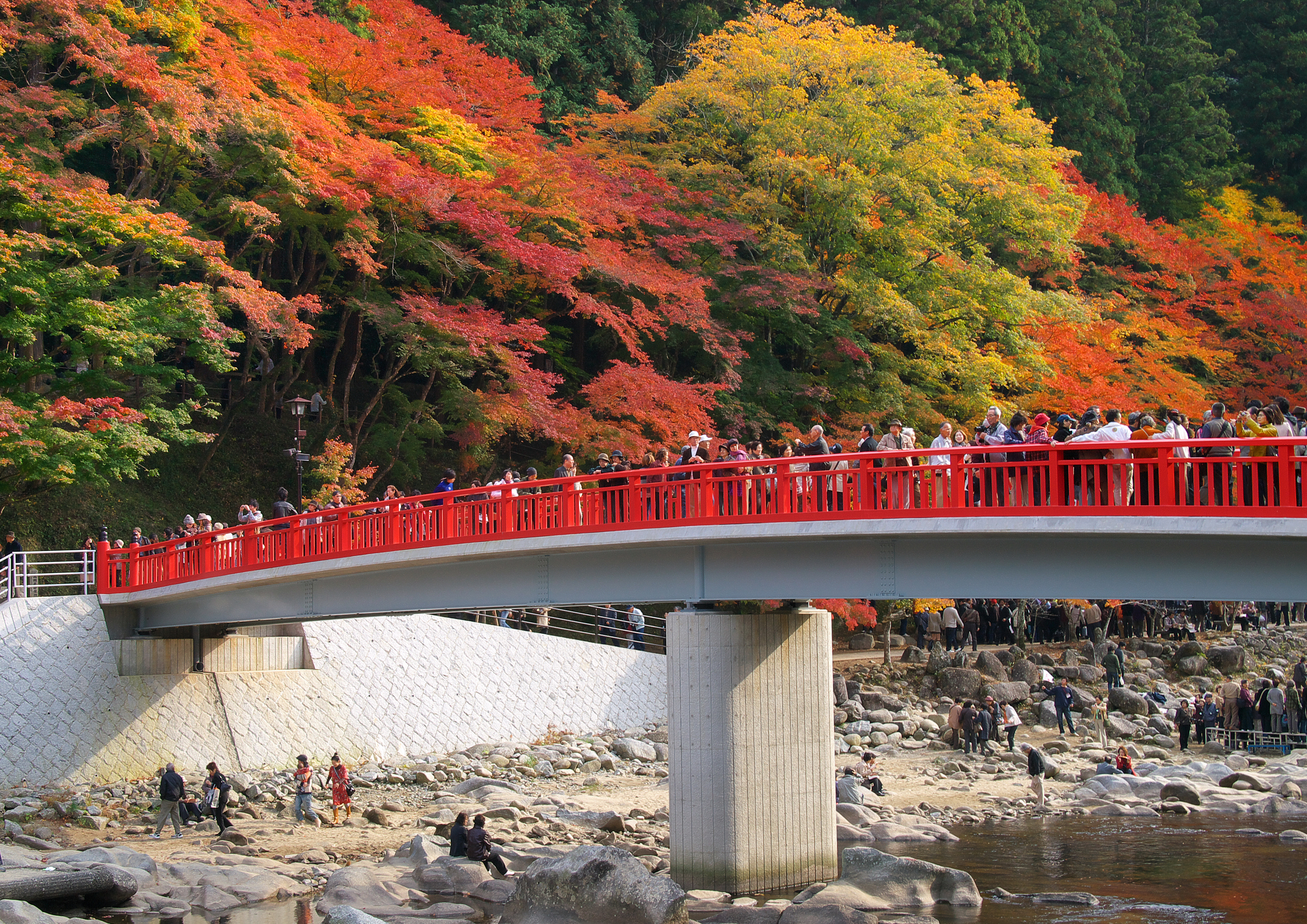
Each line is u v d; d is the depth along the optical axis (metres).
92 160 37.03
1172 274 52.22
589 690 30.80
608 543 17.33
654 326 34.47
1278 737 28.97
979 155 40.47
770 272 36.34
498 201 32.56
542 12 47.59
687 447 19.52
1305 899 16.22
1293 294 51.06
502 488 18.88
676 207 38.59
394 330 31.39
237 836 20.00
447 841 19.39
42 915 14.24
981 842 20.19
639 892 14.44
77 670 24.50
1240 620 42.81
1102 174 60.56
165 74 28.80
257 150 29.91
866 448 16.91
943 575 15.42
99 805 22.05
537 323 34.56
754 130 39.78
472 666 29.28
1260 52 70.38
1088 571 14.46
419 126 33.97
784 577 16.52
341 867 18.44
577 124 45.97
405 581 20.86
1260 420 15.09
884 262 39.03
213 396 38.44
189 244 26.98
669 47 53.12
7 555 26.45
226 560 22.97
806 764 16.84
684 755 16.31
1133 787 24.16
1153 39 69.81
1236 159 69.12
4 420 23.78
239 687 26.08
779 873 16.33
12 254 25.08
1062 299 39.03
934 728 30.45
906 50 39.25
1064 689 30.75
